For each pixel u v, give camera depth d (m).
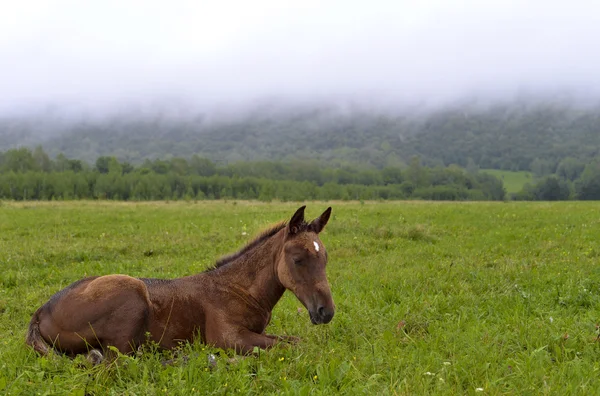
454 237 15.70
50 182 71.56
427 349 5.91
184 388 4.71
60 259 12.40
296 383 4.85
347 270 10.68
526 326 6.52
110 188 75.69
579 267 10.40
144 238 15.45
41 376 4.88
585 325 6.53
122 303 5.52
